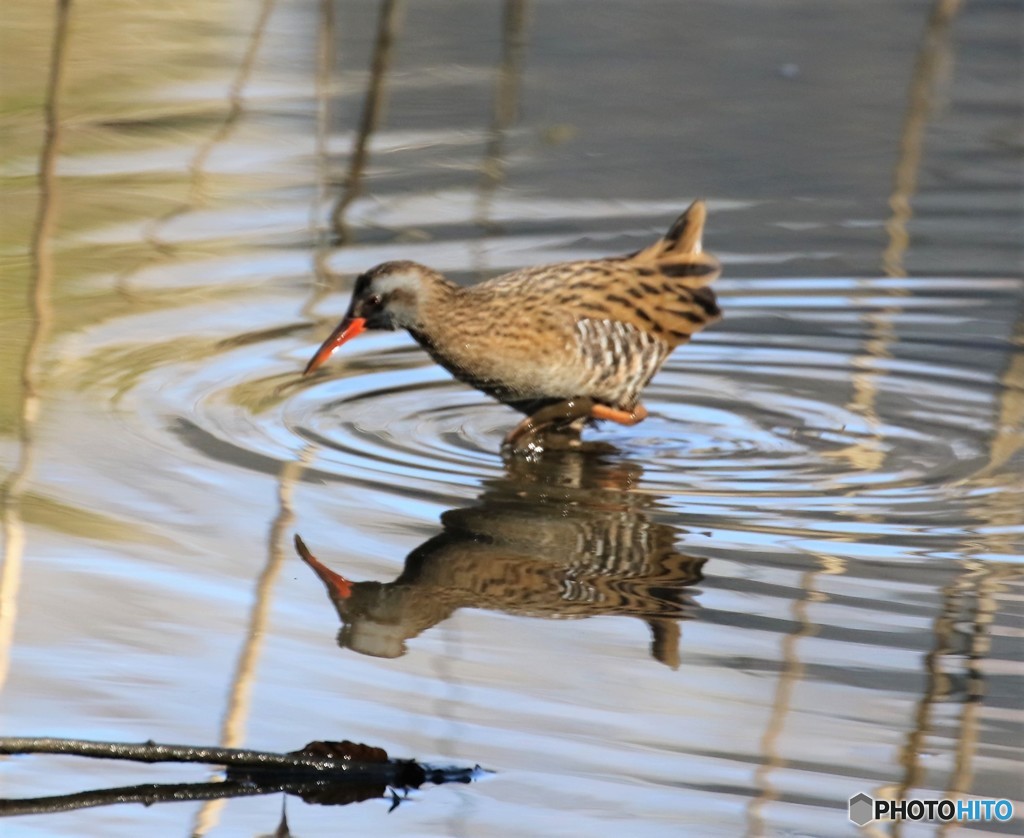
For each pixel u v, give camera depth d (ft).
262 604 30.17
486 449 39.27
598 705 26.91
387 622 29.60
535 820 23.82
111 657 28.07
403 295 39.37
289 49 69.62
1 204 53.47
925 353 46.70
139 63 66.80
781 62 68.95
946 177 58.90
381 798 24.70
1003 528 34.55
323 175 57.82
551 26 73.51
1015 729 26.32
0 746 24.76
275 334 45.65
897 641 29.22
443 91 65.67
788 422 41.75
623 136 61.87
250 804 24.53
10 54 66.69
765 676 27.94
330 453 38.22
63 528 32.99
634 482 37.24
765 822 23.81
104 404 40.06
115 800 24.31
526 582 31.53
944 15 57.62
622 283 41.29
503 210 55.21
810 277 51.75
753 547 33.42
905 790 24.67
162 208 54.19
